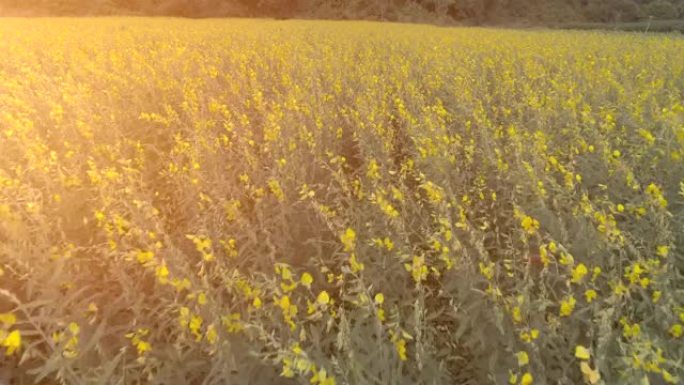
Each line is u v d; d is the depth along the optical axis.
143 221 3.53
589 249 2.98
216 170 4.73
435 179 4.42
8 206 3.49
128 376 2.54
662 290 2.43
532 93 7.12
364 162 5.53
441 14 61.44
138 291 3.41
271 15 57.81
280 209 3.94
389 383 2.28
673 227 3.40
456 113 7.15
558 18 71.38
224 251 3.57
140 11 53.94
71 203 4.00
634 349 1.84
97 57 11.18
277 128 5.29
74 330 2.09
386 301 3.16
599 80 7.76
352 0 58.19
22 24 26.77
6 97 6.77
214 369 2.27
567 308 2.20
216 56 11.20
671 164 4.07
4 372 2.79
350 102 7.72
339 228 3.58
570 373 2.48
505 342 2.46
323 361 2.32
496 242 3.97
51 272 3.06
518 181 4.16
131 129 6.61
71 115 6.25
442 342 3.04
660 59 10.64
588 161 4.69
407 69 9.45
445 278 3.40
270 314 2.48
